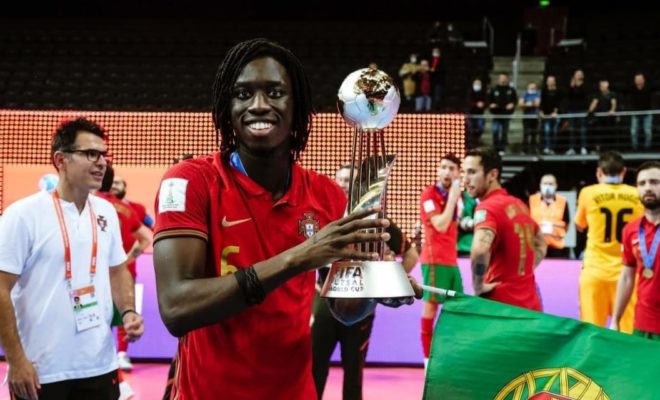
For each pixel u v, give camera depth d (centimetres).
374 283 189
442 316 255
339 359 740
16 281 312
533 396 242
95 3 2041
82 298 326
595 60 1758
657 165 484
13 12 2041
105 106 1672
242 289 167
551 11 2005
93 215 340
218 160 195
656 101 1345
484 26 1862
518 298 469
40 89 1689
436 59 1498
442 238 688
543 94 1398
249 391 196
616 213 653
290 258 167
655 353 235
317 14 2072
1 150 734
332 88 1692
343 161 688
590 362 239
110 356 335
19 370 299
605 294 660
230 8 2062
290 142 199
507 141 1390
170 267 177
